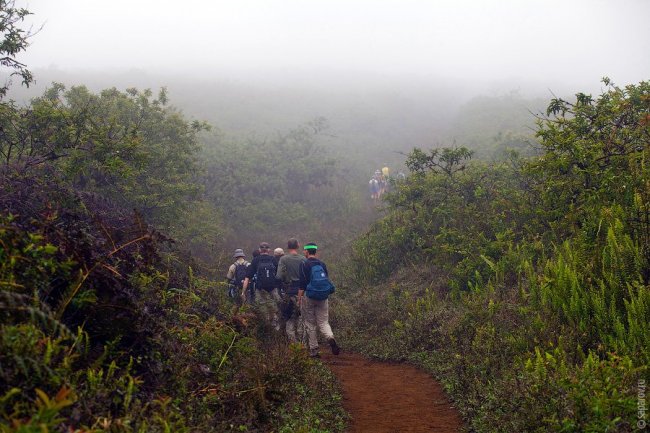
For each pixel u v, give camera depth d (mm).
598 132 9789
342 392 6883
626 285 6945
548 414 4723
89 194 8391
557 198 9695
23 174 7777
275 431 5062
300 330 9672
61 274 4676
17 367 3461
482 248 10477
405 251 13398
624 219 7898
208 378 5406
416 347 8656
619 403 4238
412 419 5934
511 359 6766
